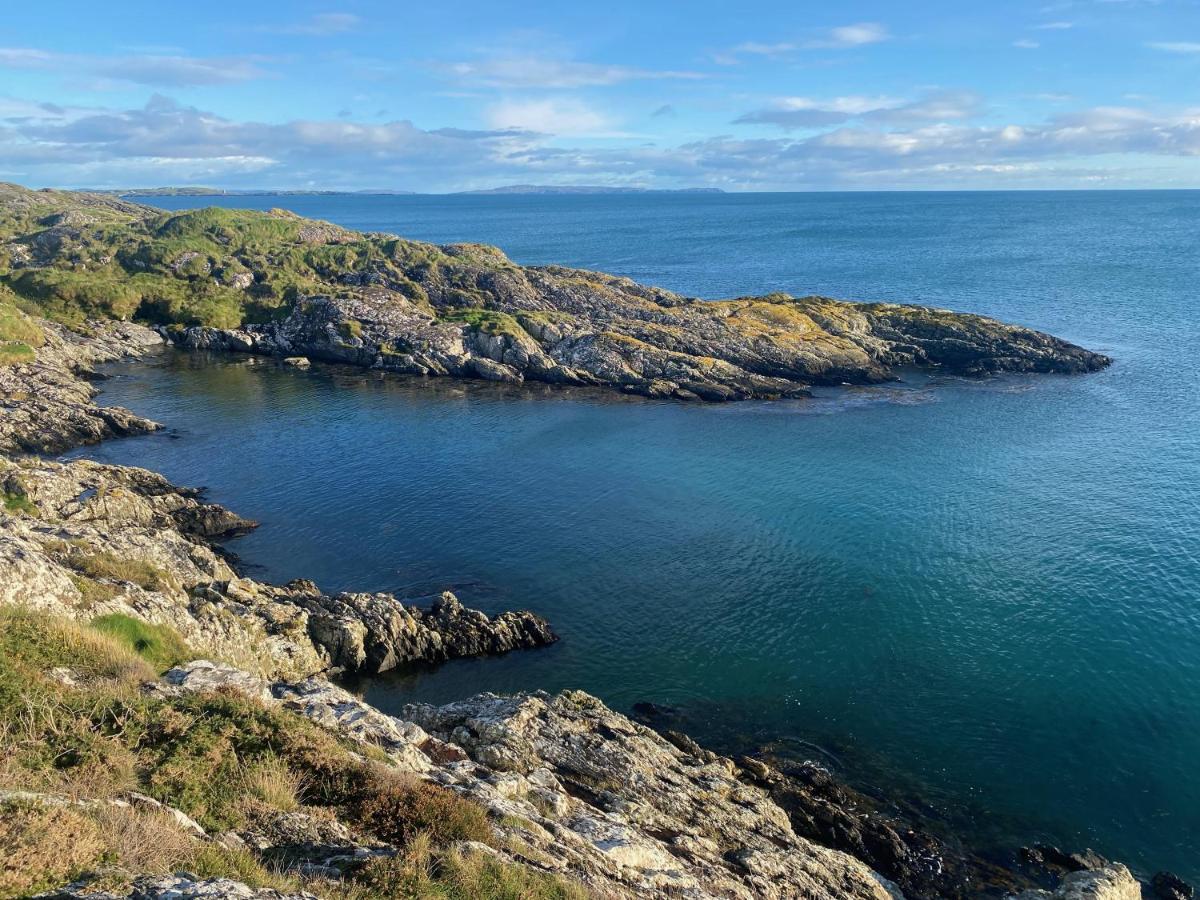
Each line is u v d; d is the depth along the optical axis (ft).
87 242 531.09
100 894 38.93
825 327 419.74
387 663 155.12
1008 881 106.32
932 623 166.50
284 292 465.47
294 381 374.43
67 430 274.98
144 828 47.39
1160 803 119.96
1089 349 404.36
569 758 108.88
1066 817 117.60
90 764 57.11
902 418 308.60
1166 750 130.21
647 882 74.74
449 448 279.08
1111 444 268.62
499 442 286.25
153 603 119.96
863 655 156.46
